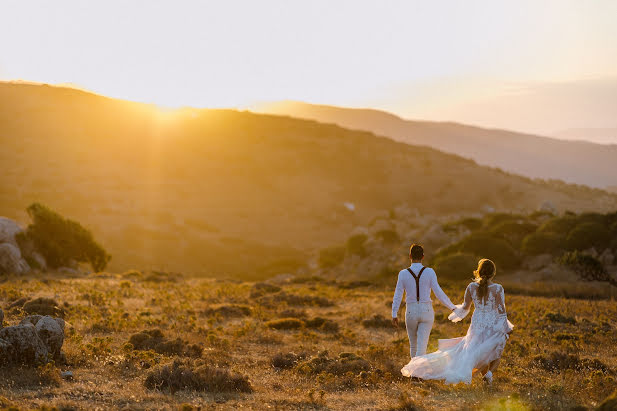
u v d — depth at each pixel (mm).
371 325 14609
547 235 39125
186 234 80250
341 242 91938
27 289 18531
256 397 6941
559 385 7367
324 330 13852
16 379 6840
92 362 8367
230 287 23422
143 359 8609
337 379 8086
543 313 16219
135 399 6461
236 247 79250
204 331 12203
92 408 6000
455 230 54375
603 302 20266
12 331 7453
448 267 34000
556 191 123625
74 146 105125
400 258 50688
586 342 11945
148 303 17109
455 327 14266
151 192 96938
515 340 11859
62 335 8219
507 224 45281
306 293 22125
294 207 105812
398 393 7359
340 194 114938
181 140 122438
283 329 13883
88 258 35500
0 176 88625
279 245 84688
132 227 78000
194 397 6723
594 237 38125
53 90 120562
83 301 16188
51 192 86438
